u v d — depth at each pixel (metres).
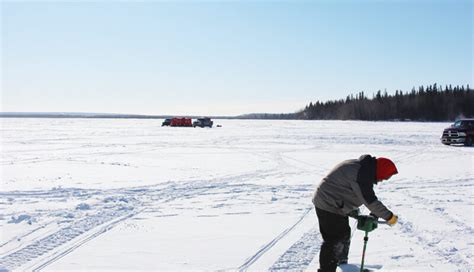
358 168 4.58
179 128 64.00
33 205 9.33
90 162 18.58
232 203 9.65
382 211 4.45
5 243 6.45
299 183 12.76
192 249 6.20
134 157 20.89
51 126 74.25
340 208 4.68
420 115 121.94
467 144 28.78
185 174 14.84
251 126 74.50
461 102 118.81
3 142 31.83
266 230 7.27
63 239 6.69
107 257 5.82
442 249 6.10
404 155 22.23
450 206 9.17
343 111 146.25
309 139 36.00
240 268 5.41
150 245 6.39
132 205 9.38
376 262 5.57
